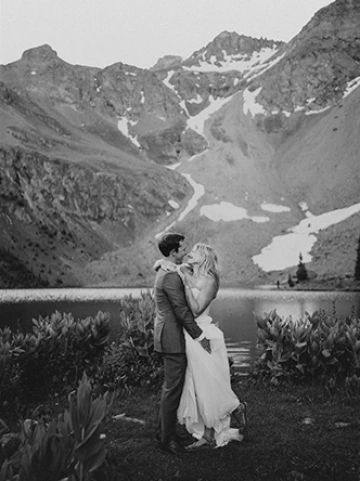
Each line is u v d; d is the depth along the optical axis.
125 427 6.77
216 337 6.11
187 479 5.01
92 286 162.38
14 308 55.41
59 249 178.25
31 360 8.62
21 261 159.62
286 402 8.20
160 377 9.20
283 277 166.00
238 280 171.00
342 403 7.99
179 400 5.92
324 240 187.38
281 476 5.02
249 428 6.71
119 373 9.13
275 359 9.45
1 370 7.61
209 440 6.00
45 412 7.52
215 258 6.32
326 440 6.08
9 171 196.88
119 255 190.00
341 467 5.22
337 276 155.50
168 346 5.91
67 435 2.96
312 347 9.25
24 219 182.75
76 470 2.82
